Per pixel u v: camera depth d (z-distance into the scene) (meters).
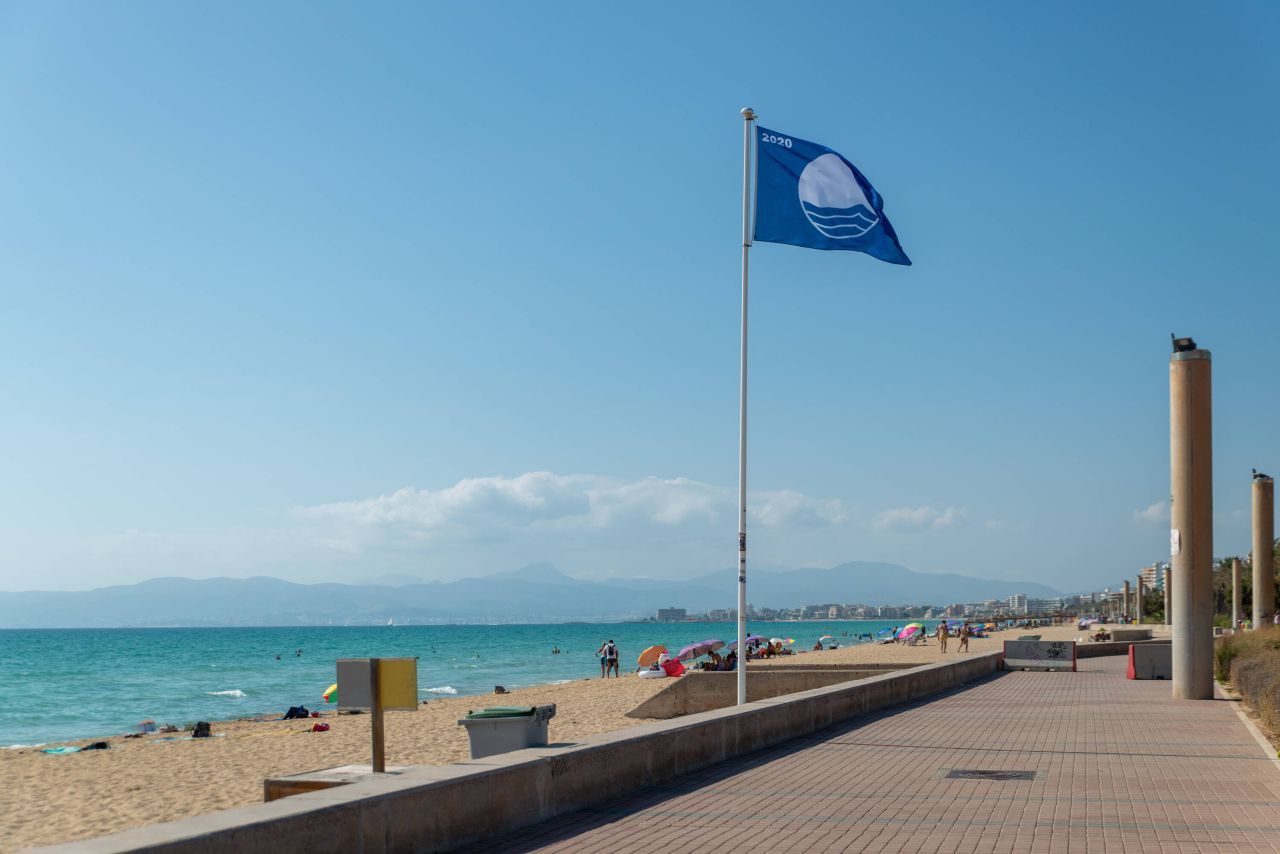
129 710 50.66
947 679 25.52
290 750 27.38
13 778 23.48
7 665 95.56
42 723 44.72
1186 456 22.19
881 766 12.49
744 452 20.59
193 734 33.66
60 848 5.71
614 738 10.74
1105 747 14.23
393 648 142.25
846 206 20.53
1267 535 46.22
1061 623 169.88
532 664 97.94
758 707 14.17
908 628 99.44
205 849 6.09
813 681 30.16
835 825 9.08
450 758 24.80
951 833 8.73
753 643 65.19
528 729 10.12
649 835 8.70
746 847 8.25
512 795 8.88
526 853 8.08
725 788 10.98
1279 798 10.33
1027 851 8.09
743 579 20.14
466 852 8.14
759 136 20.66
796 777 11.69
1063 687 26.02
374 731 9.47
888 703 20.31
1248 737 15.35
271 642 178.12
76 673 82.44
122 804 19.72
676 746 11.71
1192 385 22.16
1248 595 91.38
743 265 20.78
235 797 20.19
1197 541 22.09
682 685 31.20
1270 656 20.95
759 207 20.58
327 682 70.50
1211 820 9.24
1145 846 8.23
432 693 60.16
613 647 61.31
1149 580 174.38
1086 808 9.81
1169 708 19.98
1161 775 11.78
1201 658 21.92
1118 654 44.16
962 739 15.11
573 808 9.73
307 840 6.81
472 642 174.12
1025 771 12.10
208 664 97.81
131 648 146.00
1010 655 33.62
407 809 7.72
